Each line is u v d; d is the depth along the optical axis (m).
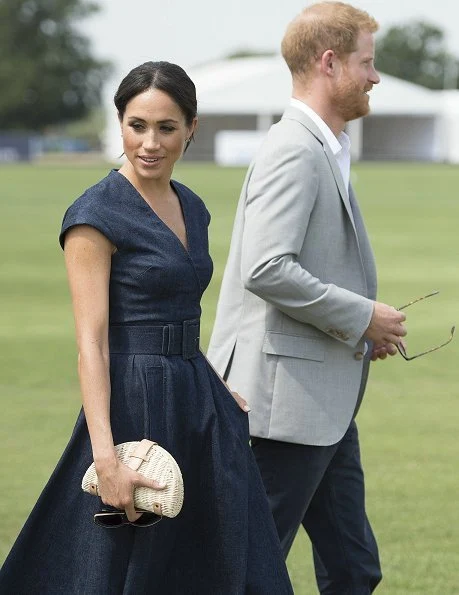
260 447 11.64
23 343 29.28
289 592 10.16
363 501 12.31
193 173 135.50
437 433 20.64
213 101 192.62
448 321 32.97
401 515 15.99
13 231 61.84
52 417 21.42
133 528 9.66
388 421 21.52
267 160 11.22
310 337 11.47
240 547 9.93
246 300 11.69
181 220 10.08
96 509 9.68
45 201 87.50
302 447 11.50
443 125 194.75
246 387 11.53
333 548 12.23
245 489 10.05
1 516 15.62
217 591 10.01
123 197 9.77
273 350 11.46
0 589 9.76
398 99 192.00
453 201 87.81
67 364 26.61
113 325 9.78
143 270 9.67
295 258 11.16
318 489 12.19
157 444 9.51
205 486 10.00
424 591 13.25
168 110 9.64
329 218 11.38
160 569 9.96
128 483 9.17
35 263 46.75
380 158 199.25
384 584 13.48
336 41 11.52
